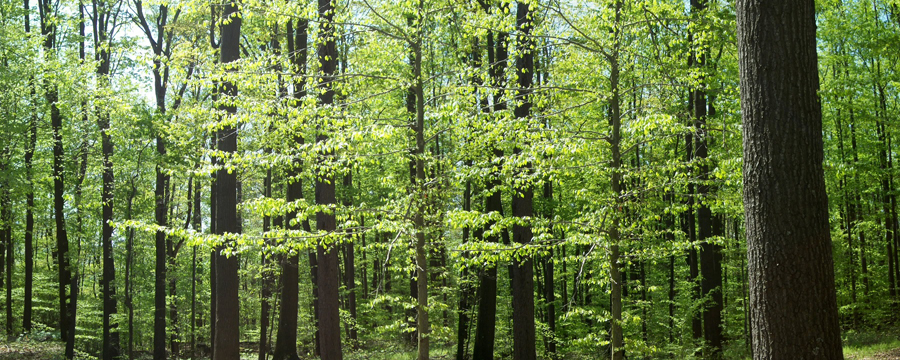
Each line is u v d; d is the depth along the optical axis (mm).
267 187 16281
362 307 23547
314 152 7848
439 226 8266
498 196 14172
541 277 23953
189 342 31156
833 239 19672
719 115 12352
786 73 5270
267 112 8250
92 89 16547
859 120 14742
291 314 16859
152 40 19906
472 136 8438
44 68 16562
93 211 19906
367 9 8625
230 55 12258
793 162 5195
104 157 18219
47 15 19656
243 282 25297
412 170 14328
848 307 19766
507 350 19031
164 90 19562
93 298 25859
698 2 13078
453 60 14367
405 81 8148
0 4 18094
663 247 8500
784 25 5305
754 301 5375
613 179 8359
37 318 30125
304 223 14766
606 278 8445
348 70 8984
